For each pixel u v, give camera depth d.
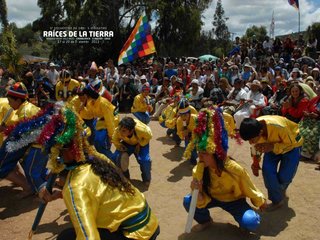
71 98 7.05
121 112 14.52
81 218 2.65
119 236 2.96
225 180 4.27
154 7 26.30
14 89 5.48
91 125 7.00
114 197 2.90
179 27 26.91
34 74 15.18
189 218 4.35
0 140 6.10
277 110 9.89
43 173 5.55
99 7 25.17
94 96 6.64
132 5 27.05
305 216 5.11
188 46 28.03
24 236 4.81
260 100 10.17
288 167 5.14
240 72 15.98
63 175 3.19
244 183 4.24
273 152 5.06
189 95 11.59
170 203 5.70
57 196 3.28
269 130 4.85
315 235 4.63
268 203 5.48
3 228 5.05
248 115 9.98
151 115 13.45
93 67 10.65
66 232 3.13
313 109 7.46
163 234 4.76
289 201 5.61
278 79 11.90
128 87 14.52
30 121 5.22
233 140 9.38
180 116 7.53
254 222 4.31
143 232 2.98
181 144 9.24
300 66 15.55
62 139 2.90
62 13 26.38
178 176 6.89
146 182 6.39
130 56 12.82
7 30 12.50
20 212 5.50
